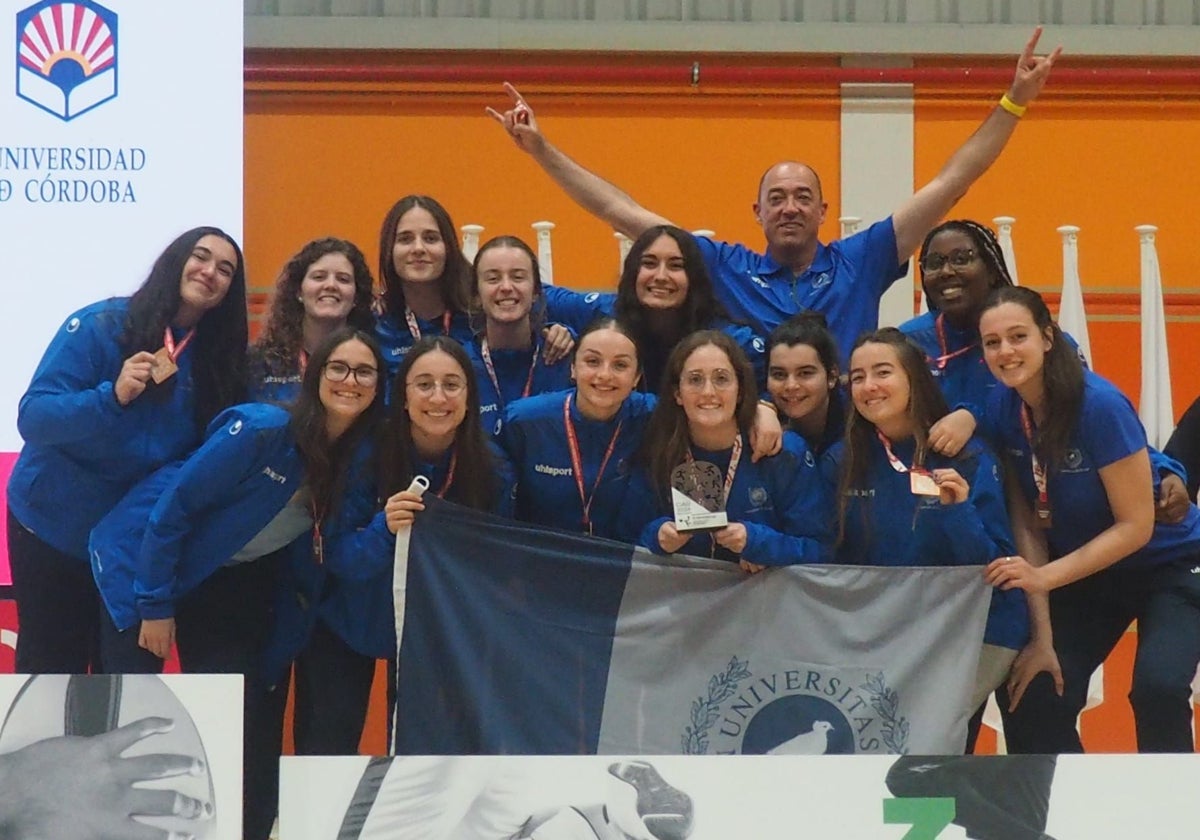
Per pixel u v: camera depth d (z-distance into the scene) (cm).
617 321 457
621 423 458
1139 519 446
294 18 736
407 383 440
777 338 473
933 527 446
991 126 550
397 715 426
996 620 454
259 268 730
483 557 435
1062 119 751
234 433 429
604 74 739
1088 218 748
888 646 438
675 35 747
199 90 604
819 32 749
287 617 466
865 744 434
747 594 441
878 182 748
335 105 739
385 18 738
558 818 411
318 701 466
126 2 600
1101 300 742
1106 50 753
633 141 746
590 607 438
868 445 451
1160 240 749
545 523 462
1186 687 448
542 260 634
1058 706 458
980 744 660
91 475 463
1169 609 462
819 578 440
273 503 436
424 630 430
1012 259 646
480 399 495
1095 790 413
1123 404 450
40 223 587
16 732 400
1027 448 461
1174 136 753
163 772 403
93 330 472
